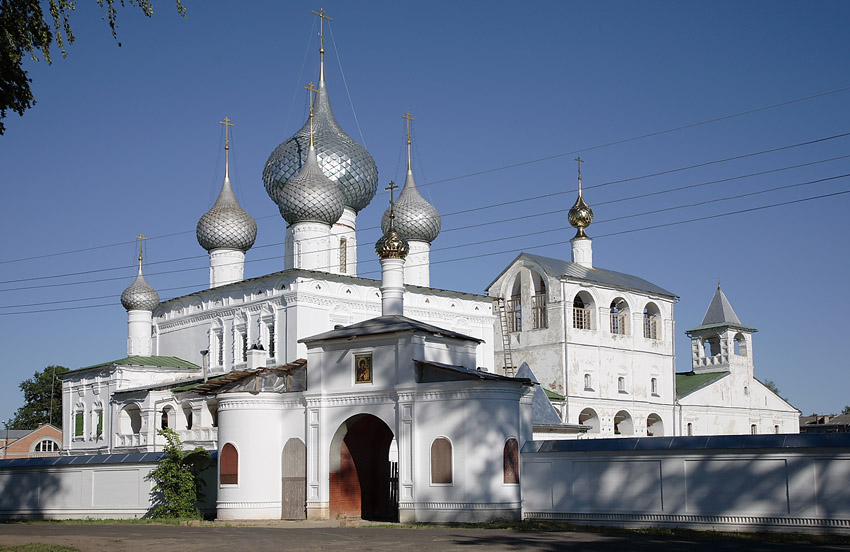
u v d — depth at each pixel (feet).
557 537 103.65
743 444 111.24
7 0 85.30
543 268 258.78
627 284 272.31
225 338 231.09
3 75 87.81
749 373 300.61
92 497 166.50
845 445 103.91
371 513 145.48
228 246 252.21
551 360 253.44
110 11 85.10
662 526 116.37
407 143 262.47
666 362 278.46
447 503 127.24
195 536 105.70
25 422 402.11
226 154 259.19
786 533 106.32
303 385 145.59
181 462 154.61
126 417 232.32
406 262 255.70
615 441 122.72
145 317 257.96
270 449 143.43
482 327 250.16
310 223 232.53
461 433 127.44
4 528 124.57
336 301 216.33
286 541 97.86
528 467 129.90
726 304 302.04
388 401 134.62
